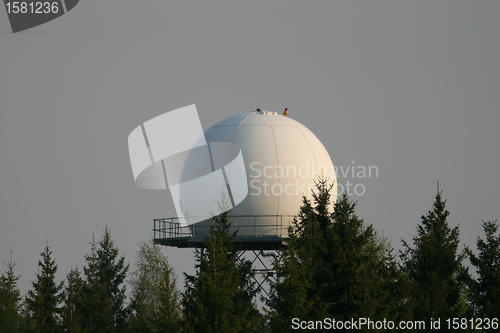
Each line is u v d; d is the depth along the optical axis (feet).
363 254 455.63
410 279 485.56
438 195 503.61
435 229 495.00
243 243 496.64
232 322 433.07
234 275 461.78
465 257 499.92
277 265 423.23
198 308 428.56
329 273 436.76
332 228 445.78
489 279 505.66
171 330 442.50
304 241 446.60
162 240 525.34
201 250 471.62
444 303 477.36
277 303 422.41
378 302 442.09
